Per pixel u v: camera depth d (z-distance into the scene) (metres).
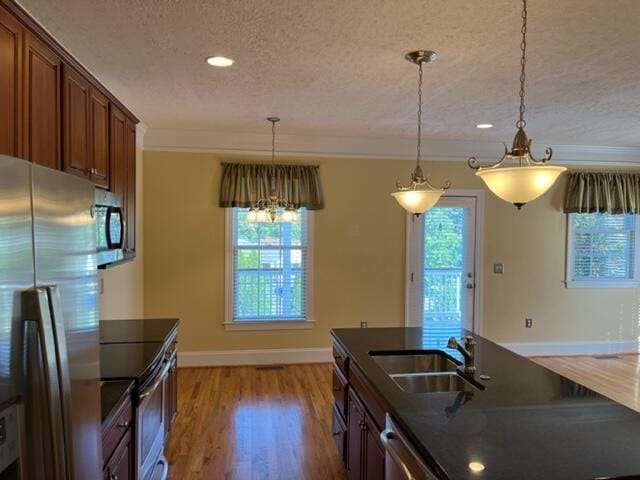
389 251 5.37
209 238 5.03
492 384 2.07
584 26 2.21
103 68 2.82
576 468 1.33
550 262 5.66
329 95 3.42
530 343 5.67
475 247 5.51
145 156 4.90
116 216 2.89
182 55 2.62
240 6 2.03
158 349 2.69
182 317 5.04
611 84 3.14
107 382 2.10
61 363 1.09
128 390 2.04
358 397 2.44
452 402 1.84
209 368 5.04
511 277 5.60
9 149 1.86
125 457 2.00
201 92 3.36
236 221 5.12
